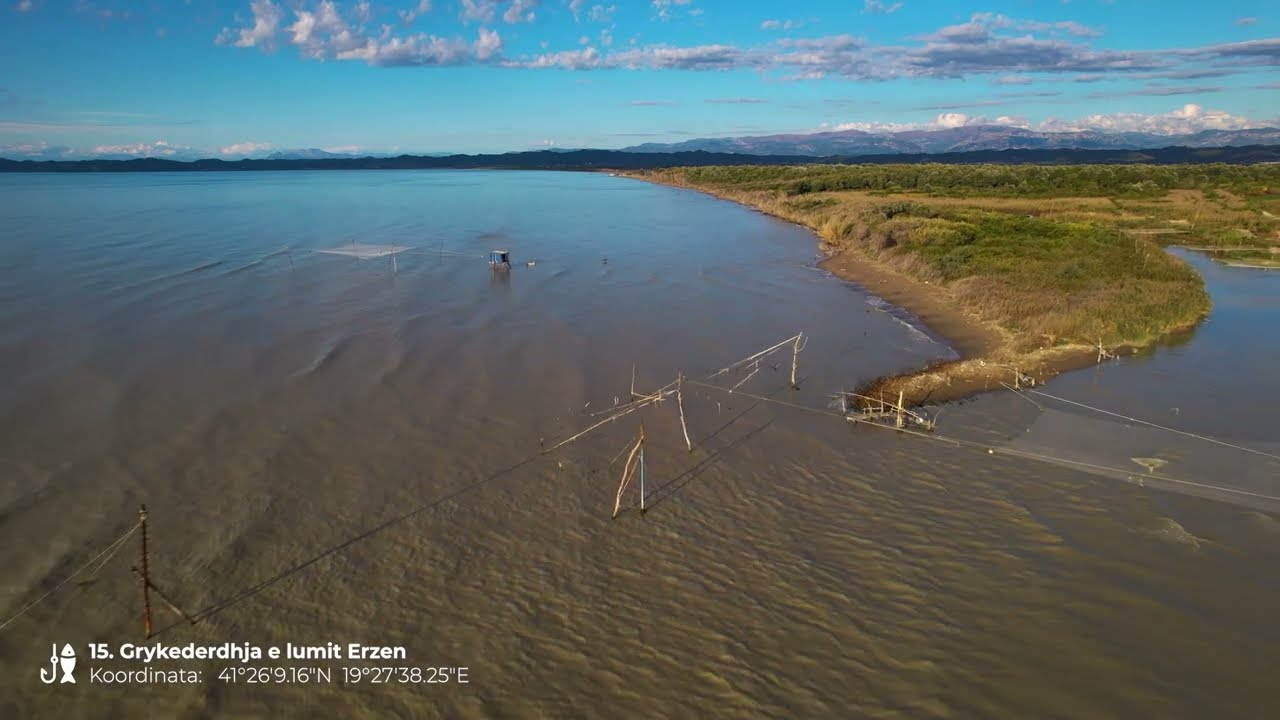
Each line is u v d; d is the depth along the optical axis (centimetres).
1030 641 1307
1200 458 1933
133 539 1548
